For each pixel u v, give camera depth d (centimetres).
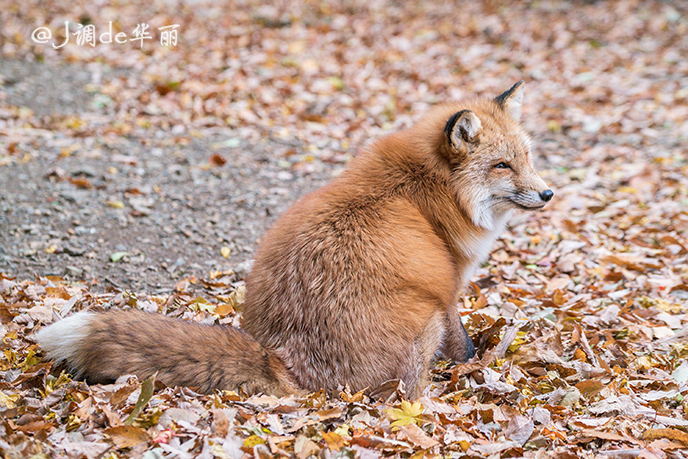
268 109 1934
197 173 1528
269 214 1388
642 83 2166
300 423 689
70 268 1125
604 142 1783
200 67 2172
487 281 1162
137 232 1266
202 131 1778
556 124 1880
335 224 782
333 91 2078
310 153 1698
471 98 997
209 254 1226
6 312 929
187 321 763
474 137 852
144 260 1180
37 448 627
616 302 1083
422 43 2520
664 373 875
